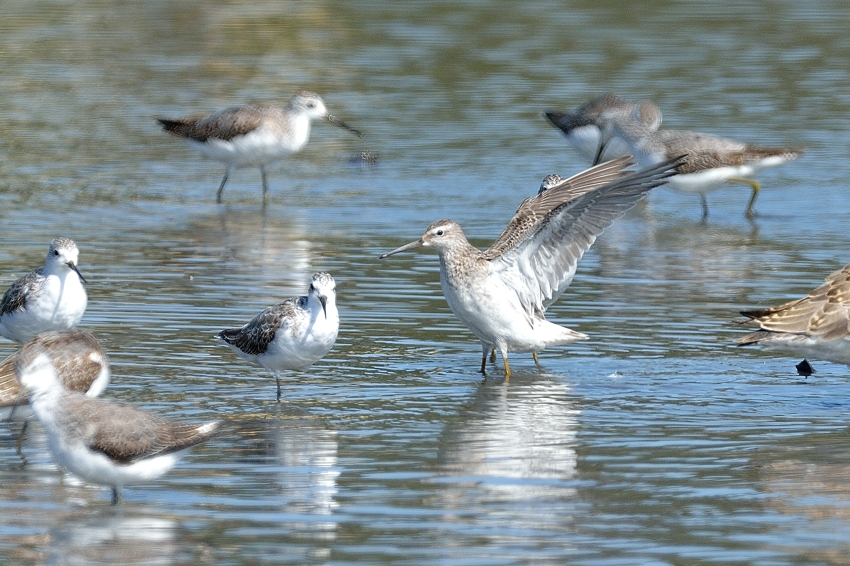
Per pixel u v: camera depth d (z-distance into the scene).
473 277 14.57
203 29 39.44
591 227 14.36
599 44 37.06
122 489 11.09
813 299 13.65
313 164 28.03
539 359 15.34
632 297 17.98
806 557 9.69
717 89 32.38
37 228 22.02
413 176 26.47
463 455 11.95
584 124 27.08
